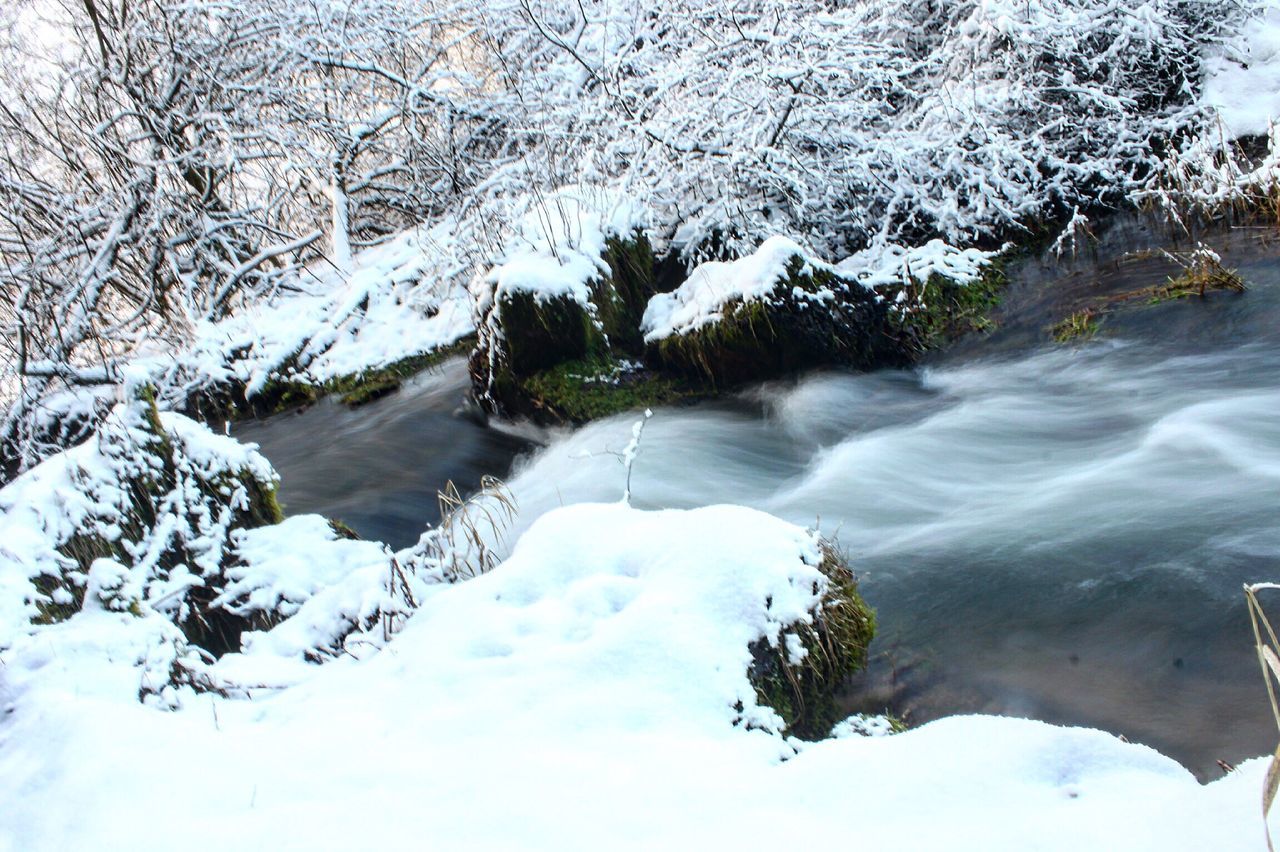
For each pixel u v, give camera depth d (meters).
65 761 2.69
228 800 2.42
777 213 9.15
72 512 4.27
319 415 8.91
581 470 6.66
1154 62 10.21
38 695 3.16
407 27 11.71
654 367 7.87
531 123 10.56
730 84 8.80
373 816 2.19
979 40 9.89
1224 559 4.03
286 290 10.99
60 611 3.88
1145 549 4.26
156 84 12.02
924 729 2.46
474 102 11.52
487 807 2.19
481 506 5.29
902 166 9.14
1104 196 9.51
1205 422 5.55
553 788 2.26
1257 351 6.32
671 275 8.71
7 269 10.95
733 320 7.38
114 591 3.96
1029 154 9.49
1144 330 7.04
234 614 4.30
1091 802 1.98
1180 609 3.77
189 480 4.63
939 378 7.33
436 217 12.06
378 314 9.87
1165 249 8.21
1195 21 10.44
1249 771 1.76
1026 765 2.27
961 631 3.95
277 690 3.48
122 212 11.21
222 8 11.36
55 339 10.47
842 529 5.29
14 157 11.82
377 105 12.23
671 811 2.15
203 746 2.70
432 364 9.18
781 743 2.81
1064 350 7.13
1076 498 4.99
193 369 9.70
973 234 9.43
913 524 5.18
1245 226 8.11
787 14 9.10
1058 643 3.75
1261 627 3.54
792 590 3.41
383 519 6.75
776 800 2.19
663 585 3.38
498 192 9.84
